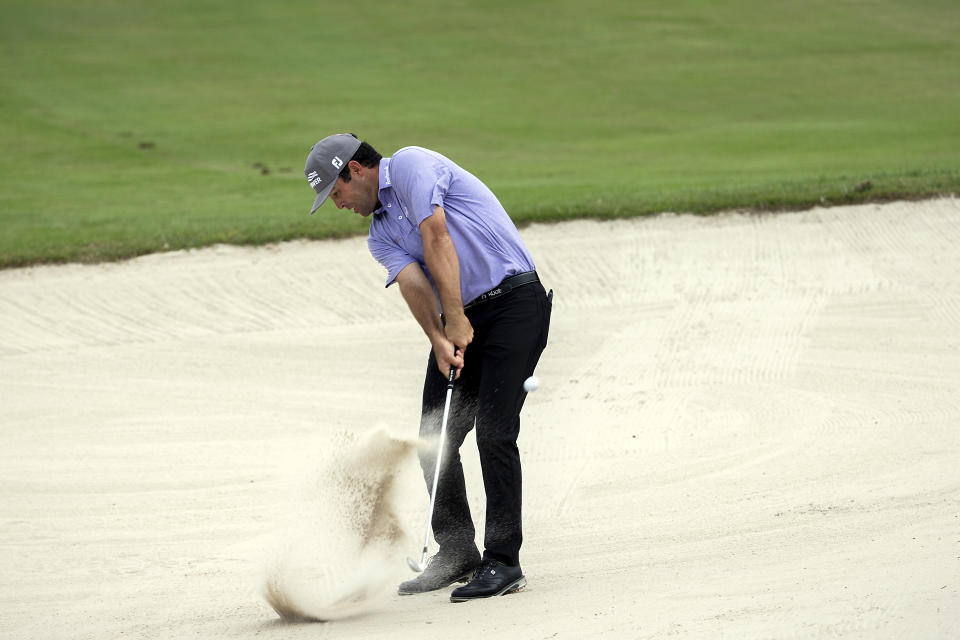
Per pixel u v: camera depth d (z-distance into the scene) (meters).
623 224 43.22
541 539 18.52
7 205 57.81
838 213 42.62
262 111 92.50
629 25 128.75
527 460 23.42
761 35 122.12
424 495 20.55
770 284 37.72
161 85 103.75
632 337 33.53
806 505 18.80
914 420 23.86
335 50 119.38
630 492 20.77
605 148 74.44
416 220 15.48
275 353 34.38
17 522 20.94
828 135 74.19
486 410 15.76
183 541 19.48
